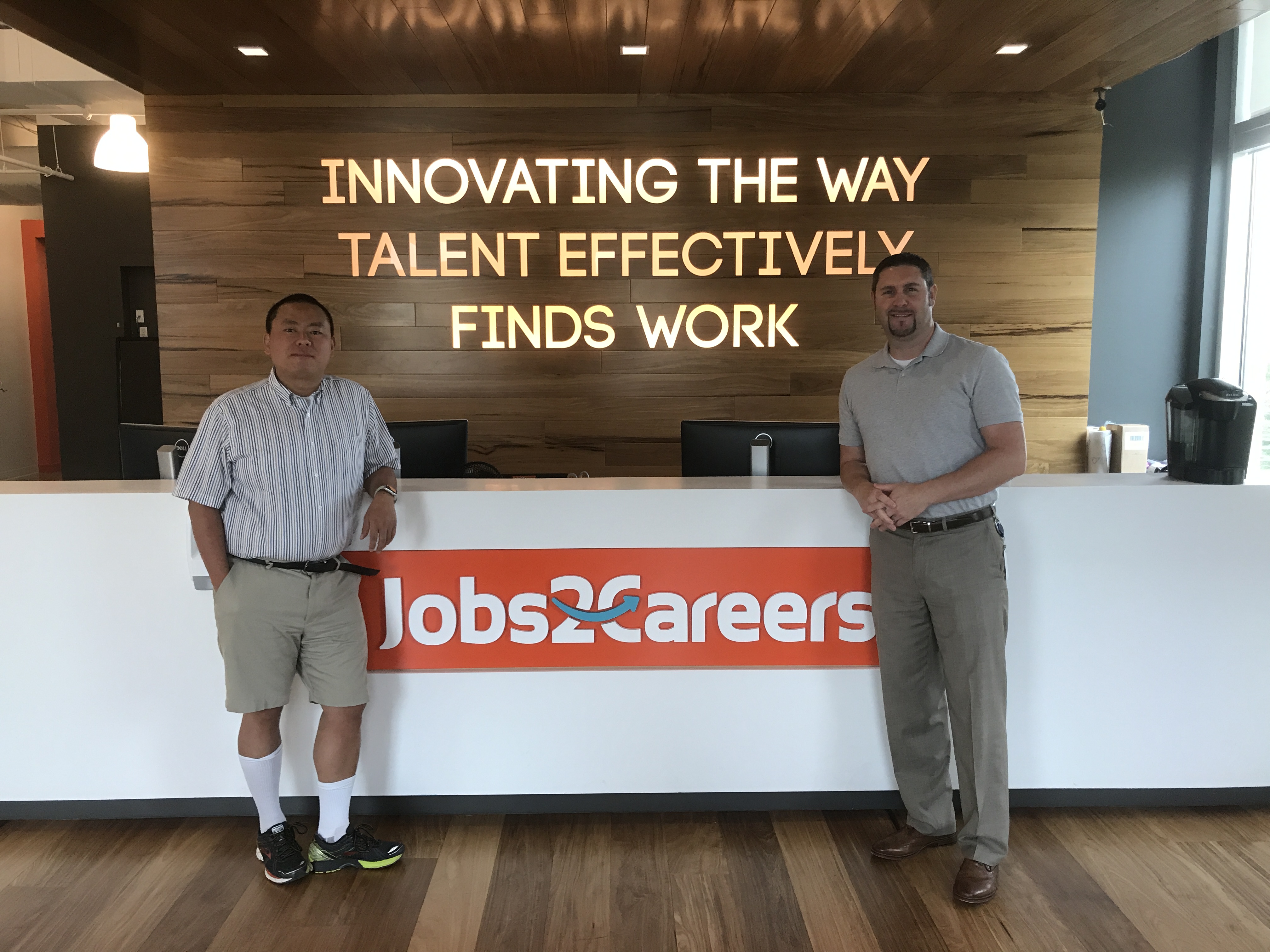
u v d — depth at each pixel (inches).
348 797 93.0
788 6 150.7
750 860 95.0
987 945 80.5
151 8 150.3
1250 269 216.4
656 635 101.3
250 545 85.2
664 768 103.3
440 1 147.7
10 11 151.3
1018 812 104.4
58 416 268.7
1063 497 99.1
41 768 101.6
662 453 210.7
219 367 205.2
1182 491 99.2
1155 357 223.6
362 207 201.9
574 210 203.5
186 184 200.2
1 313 348.8
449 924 84.2
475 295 205.5
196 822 103.5
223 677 100.5
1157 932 82.0
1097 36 165.0
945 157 202.8
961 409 86.5
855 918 84.8
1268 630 101.3
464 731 102.5
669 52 173.6
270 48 169.9
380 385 207.5
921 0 148.3
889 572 91.1
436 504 99.0
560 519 99.5
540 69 182.7
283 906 87.1
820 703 102.5
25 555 98.3
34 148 296.0
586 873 92.7
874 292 89.7
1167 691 102.3
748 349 207.8
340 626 88.9
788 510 99.8
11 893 89.4
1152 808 104.6
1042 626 101.0
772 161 201.9
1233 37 209.6
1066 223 205.0
